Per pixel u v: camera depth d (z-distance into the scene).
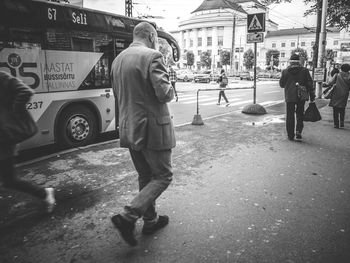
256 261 2.67
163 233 3.14
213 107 14.19
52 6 5.92
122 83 2.78
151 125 2.75
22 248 2.90
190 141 7.10
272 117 10.48
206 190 4.24
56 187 4.38
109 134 8.45
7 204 3.84
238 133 7.95
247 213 3.56
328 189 4.24
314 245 2.90
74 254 2.81
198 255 2.76
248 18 10.59
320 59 15.45
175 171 5.03
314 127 8.62
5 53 5.28
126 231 2.72
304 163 5.40
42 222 3.40
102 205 3.82
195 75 38.31
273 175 4.81
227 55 76.00
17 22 5.41
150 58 2.65
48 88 6.00
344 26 19.70
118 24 7.36
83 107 6.82
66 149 6.56
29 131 3.20
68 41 6.29
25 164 5.41
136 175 4.87
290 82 6.86
